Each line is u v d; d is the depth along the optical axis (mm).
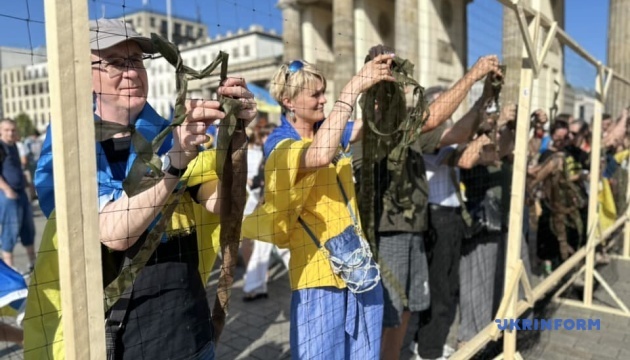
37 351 1169
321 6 23906
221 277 1429
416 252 2377
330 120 1590
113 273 1230
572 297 4242
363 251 1807
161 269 1293
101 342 963
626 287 4488
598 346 3238
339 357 1801
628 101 6594
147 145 1003
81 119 880
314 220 1764
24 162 7867
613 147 5426
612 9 7637
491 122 2785
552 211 4609
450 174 2707
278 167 1633
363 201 2162
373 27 19453
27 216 4984
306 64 1818
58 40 835
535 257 5266
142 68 1286
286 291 4414
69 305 909
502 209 3133
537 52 2398
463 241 3076
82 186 896
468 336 3057
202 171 1380
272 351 3150
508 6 2146
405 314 2449
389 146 2135
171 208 1240
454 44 13945
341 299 1803
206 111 1085
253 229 1690
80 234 904
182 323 1314
